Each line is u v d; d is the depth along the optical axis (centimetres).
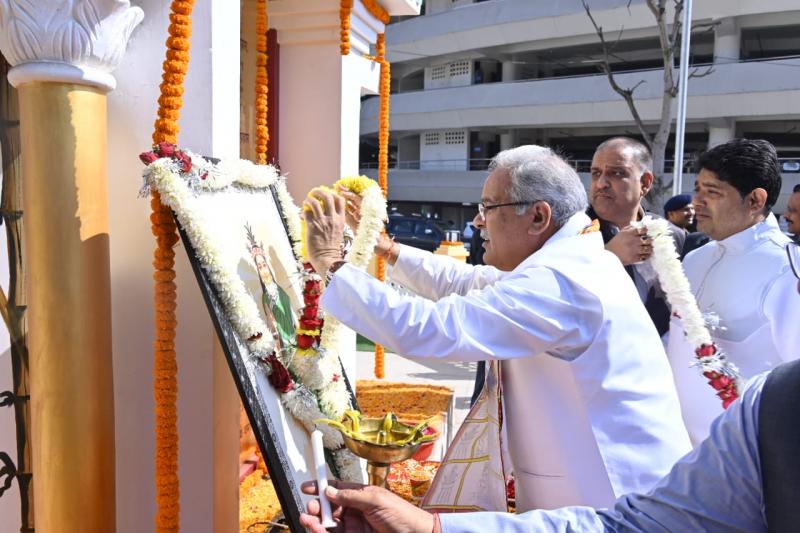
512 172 163
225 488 196
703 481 95
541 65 2514
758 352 213
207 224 153
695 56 2136
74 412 154
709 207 225
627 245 205
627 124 2056
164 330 161
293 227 212
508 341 145
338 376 192
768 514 85
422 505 186
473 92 2258
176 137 170
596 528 100
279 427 159
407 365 619
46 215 150
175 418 163
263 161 250
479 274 228
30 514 188
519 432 166
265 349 162
